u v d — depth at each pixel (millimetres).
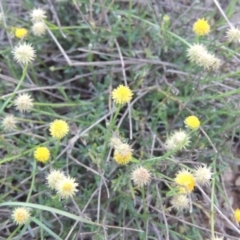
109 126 203
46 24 246
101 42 271
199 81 228
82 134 229
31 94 258
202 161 239
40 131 245
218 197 247
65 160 239
